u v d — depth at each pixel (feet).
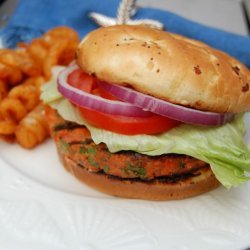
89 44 1.02
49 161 1.18
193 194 1.05
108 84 0.98
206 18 2.01
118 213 1.00
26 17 1.68
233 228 0.98
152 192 1.03
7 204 1.00
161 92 0.95
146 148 0.98
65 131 1.05
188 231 0.97
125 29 1.02
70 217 0.98
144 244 0.94
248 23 2.02
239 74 1.03
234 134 1.04
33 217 0.97
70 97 1.00
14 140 1.22
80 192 1.08
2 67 1.25
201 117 0.97
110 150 0.97
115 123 0.97
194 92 0.96
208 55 1.02
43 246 0.91
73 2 1.66
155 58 0.95
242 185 1.08
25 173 1.13
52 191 1.05
